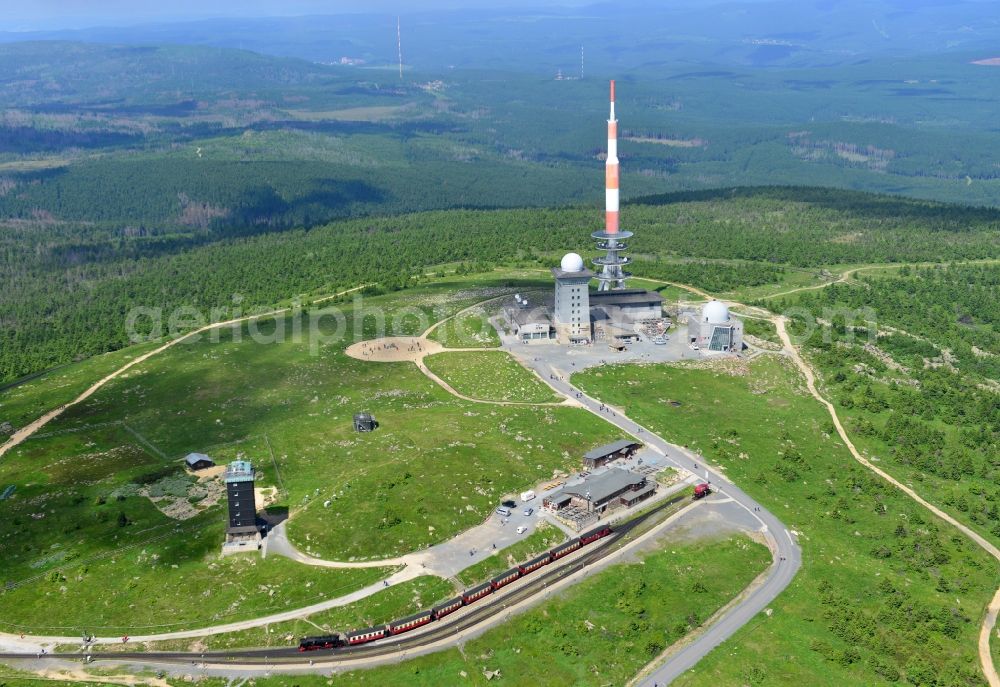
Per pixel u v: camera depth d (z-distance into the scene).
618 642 168.38
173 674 159.62
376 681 157.00
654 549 196.00
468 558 188.12
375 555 189.38
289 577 182.38
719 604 181.62
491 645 165.38
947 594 191.62
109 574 187.12
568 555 192.62
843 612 178.88
